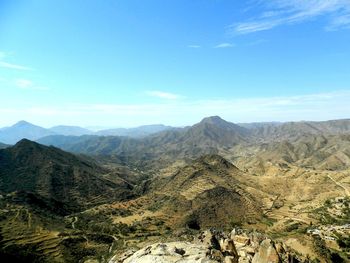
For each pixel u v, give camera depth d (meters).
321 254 122.06
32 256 162.75
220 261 53.59
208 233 69.00
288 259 60.28
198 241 65.00
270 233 187.75
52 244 179.00
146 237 186.75
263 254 60.00
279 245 63.09
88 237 196.00
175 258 52.91
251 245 64.31
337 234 169.00
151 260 52.78
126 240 186.00
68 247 177.62
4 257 152.88
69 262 163.12
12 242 173.62
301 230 189.00
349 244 151.00
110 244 186.00
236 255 61.44
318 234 171.50
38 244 176.88
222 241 64.94
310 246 125.50
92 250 177.50
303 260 65.88
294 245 126.94
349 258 131.00
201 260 52.03
